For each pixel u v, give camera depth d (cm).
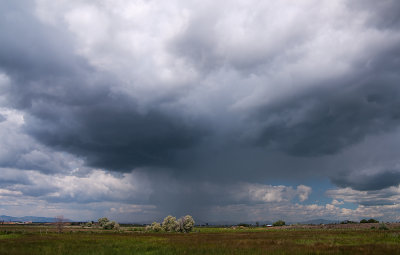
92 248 3909
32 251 3562
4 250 3606
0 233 7606
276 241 4753
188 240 5406
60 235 7181
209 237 6438
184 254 3316
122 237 6419
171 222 11569
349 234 6156
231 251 3456
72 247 4025
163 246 4169
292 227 12588
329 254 3081
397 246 3600
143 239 5712
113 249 3806
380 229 8381
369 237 5172
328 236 5728
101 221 13925
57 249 3797
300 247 3700
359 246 3653
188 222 11444
